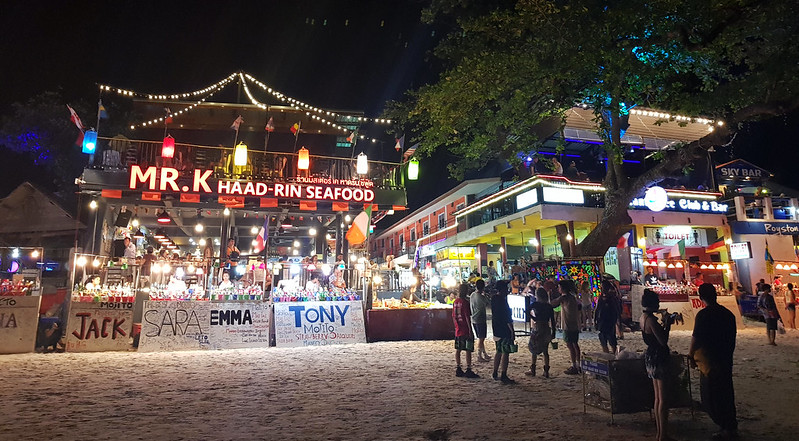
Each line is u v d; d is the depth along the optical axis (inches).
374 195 621.6
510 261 1150.3
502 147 726.5
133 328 466.9
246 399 271.3
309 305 514.9
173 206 621.6
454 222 1364.4
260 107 754.8
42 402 262.8
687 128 1035.9
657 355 204.8
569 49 478.3
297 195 585.9
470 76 553.6
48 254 726.5
